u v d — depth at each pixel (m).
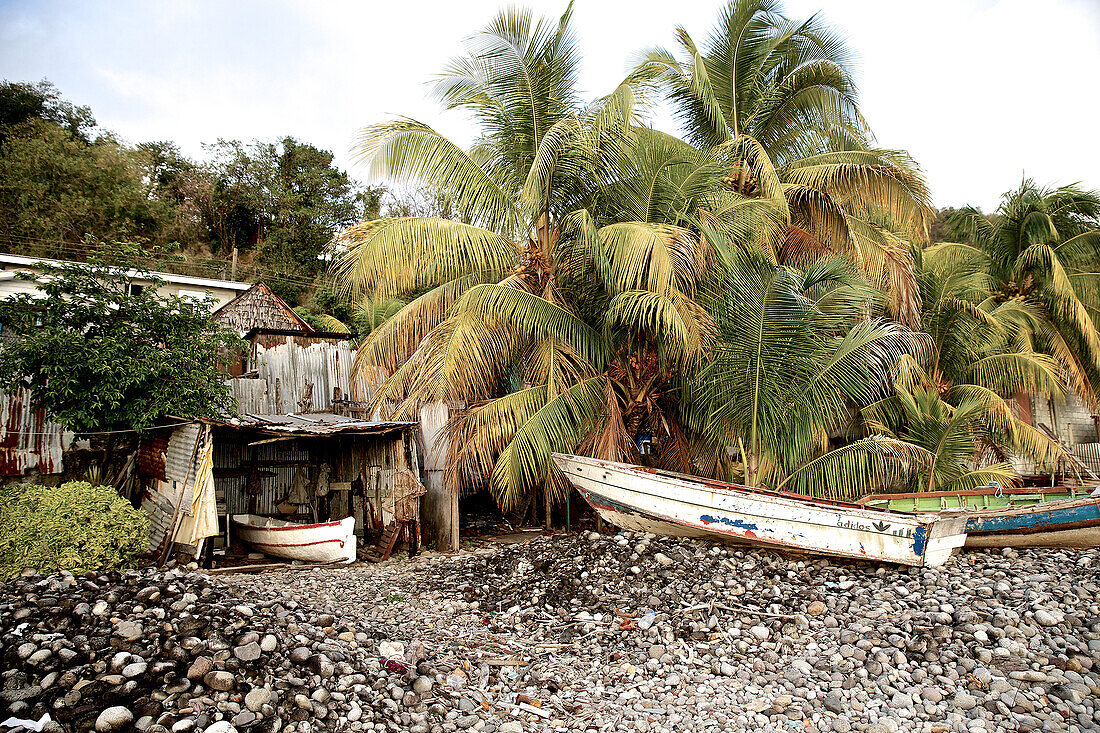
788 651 6.45
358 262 10.96
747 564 8.43
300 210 35.78
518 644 6.95
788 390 9.81
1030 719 4.99
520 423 11.13
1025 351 15.43
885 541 7.84
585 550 9.35
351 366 14.70
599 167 11.32
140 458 11.66
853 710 5.36
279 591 8.62
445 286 12.01
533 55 12.02
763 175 12.76
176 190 36.09
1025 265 17.58
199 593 6.29
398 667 5.79
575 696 5.77
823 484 10.19
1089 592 7.09
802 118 14.86
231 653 5.14
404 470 11.75
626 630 7.15
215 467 13.37
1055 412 19.17
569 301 11.87
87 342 9.70
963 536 8.03
